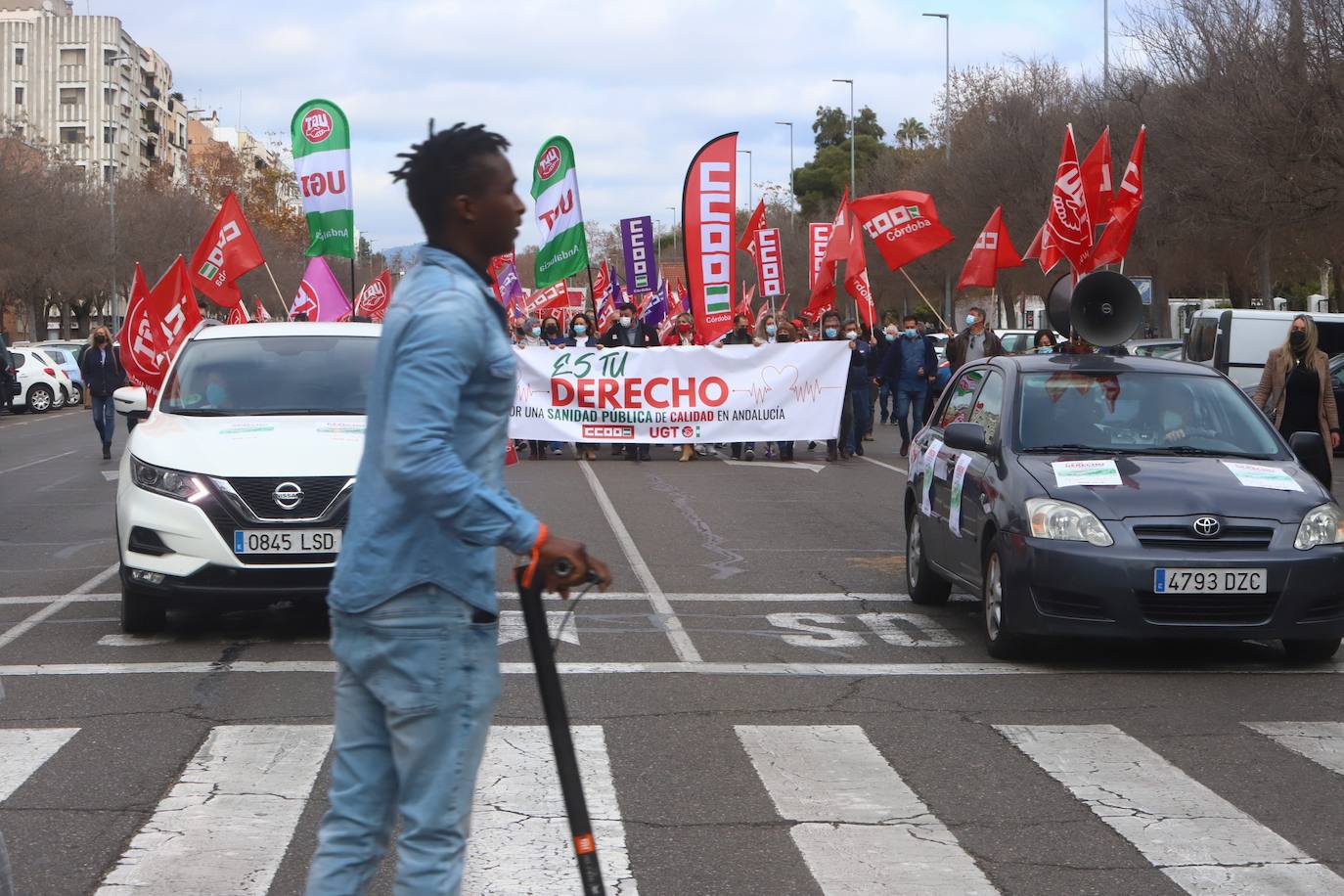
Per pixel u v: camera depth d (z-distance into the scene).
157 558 8.81
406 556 3.41
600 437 22.55
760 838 5.40
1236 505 8.26
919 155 74.94
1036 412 9.22
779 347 22.55
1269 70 31.30
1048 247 18.39
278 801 5.80
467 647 3.47
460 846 3.52
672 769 6.32
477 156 3.48
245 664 8.40
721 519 15.46
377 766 3.57
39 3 123.38
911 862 5.15
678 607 10.41
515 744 6.65
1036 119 51.91
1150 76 39.97
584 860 3.47
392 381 3.38
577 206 24.31
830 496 17.77
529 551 3.38
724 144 23.14
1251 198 32.53
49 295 72.12
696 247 23.23
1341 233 33.38
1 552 13.36
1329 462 12.59
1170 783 6.17
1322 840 5.43
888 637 9.39
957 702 7.61
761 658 8.69
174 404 9.95
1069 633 8.14
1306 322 12.88
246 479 8.78
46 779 6.12
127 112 126.56
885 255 25.02
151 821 5.55
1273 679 8.21
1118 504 8.24
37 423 37.72
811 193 115.00
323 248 21.48
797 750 6.64
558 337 24.75
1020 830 5.52
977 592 9.05
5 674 8.15
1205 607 8.10
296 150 21.33
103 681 7.98
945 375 26.50
